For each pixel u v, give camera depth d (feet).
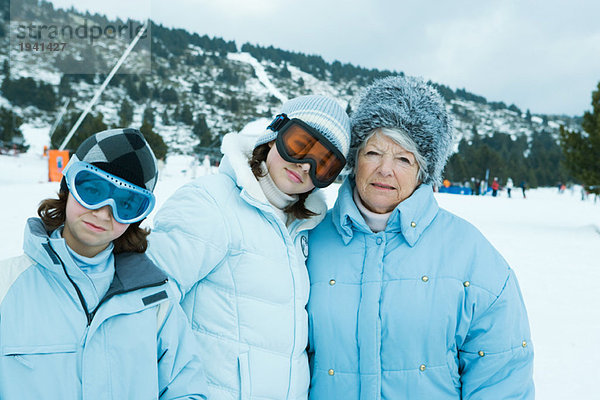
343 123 5.35
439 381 5.22
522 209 57.11
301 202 5.64
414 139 5.32
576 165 54.24
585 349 13.33
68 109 317.63
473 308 5.26
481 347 5.27
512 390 5.15
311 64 650.43
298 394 5.26
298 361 5.28
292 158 5.13
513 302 5.24
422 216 5.47
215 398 4.85
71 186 3.85
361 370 5.26
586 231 37.14
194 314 5.04
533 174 260.42
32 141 176.14
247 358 4.91
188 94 450.30
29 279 3.87
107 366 3.92
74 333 3.84
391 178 5.35
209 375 4.91
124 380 3.99
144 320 4.17
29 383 3.65
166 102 419.54
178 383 4.37
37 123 299.79
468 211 51.26
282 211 5.57
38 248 3.73
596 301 17.92
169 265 4.78
